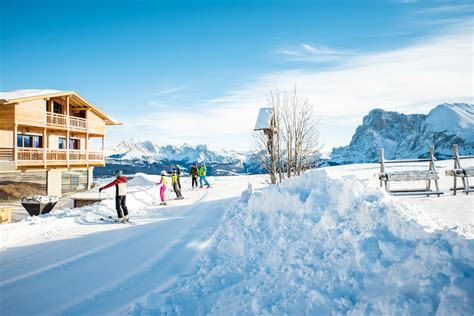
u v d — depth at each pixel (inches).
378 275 123.3
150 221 376.2
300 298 127.6
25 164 789.9
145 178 1040.8
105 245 269.4
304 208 205.9
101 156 1173.1
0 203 809.5
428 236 128.2
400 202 173.8
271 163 470.6
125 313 143.5
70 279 193.5
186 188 795.4
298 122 458.0
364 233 144.9
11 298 168.1
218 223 329.7
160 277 192.2
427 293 100.1
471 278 96.2
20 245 273.7
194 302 149.1
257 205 253.8
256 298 135.5
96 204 445.4
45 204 541.0
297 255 159.2
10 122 771.4
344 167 804.0
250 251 198.2
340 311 114.6
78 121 1036.5
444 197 300.2
